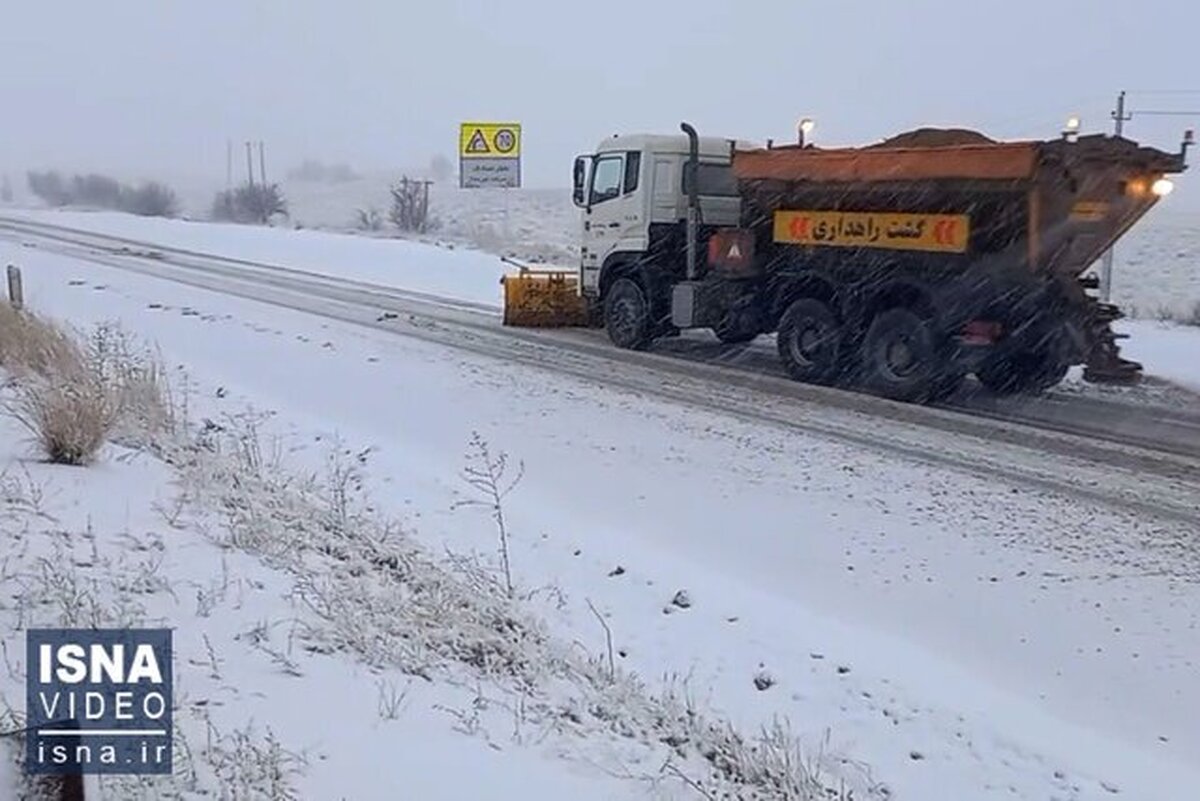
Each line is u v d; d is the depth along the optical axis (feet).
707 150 54.49
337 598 19.65
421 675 17.28
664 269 54.85
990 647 21.84
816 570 25.70
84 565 18.92
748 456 34.58
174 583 18.89
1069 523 28.19
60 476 24.45
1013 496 30.40
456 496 30.94
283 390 44.14
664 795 14.66
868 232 44.70
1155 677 20.49
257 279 83.25
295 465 33.09
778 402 42.55
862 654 21.50
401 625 19.30
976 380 47.73
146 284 76.79
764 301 50.52
